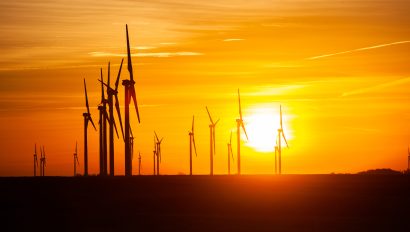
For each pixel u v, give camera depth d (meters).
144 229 163.12
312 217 184.88
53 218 179.12
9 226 168.12
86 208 198.88
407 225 172.00
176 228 164.62
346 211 196.12
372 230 164.75
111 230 162.00
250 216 186.00
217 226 167.88
